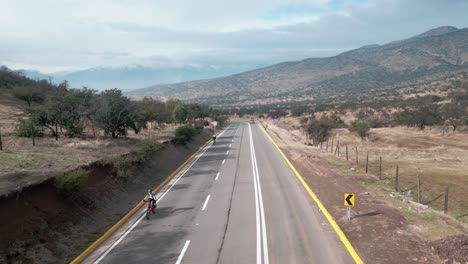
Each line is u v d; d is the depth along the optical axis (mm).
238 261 12047
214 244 13656
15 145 27250
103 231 15422
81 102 35812
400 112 82688
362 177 26516
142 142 32688
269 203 19328
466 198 22938
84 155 24281
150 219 17125
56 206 14922
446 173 30156
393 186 25266
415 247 12727
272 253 12656
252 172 28828
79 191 16844
